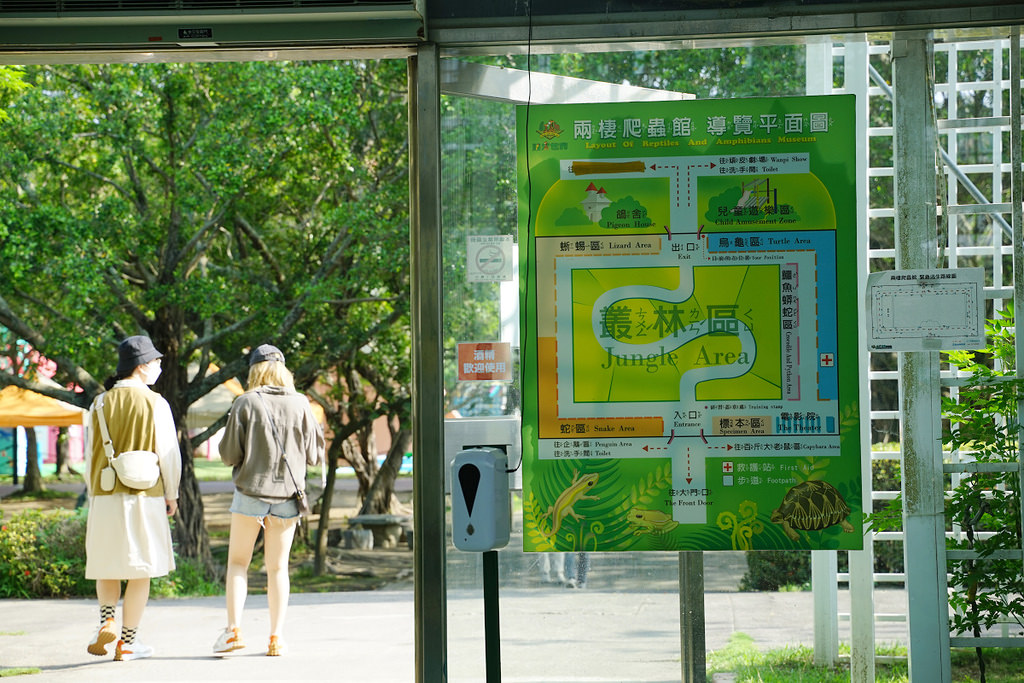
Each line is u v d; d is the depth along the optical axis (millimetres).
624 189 3773
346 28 3617
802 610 4359
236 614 6129
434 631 3674
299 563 14344
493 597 3271
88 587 9672
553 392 3764
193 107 11992
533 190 3783
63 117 11414
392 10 3512
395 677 5484
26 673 5617
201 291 11875
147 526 5855
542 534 3775
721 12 3643
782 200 3740
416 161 3709
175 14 3518
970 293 3699
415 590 3697
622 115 3787
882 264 4430
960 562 3762
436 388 3695
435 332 3699
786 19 3643
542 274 3770
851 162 3736
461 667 3756
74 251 11039
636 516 3754
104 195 12609
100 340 12125
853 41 3754
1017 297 3756
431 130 3705
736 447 3721
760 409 3717
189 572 10750
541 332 3766
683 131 3771
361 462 15398
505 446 3385
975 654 3762
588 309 3764
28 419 15547
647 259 3758
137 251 11797
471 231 3783
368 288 13031
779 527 3713
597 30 3670
